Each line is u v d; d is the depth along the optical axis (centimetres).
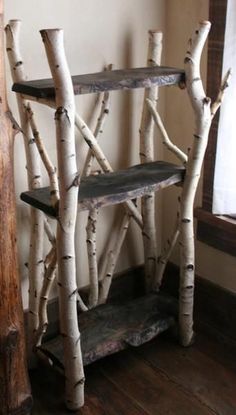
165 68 164
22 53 167
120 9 184
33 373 184
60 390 176
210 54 180
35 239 174
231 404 168
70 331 158
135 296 224
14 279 147
